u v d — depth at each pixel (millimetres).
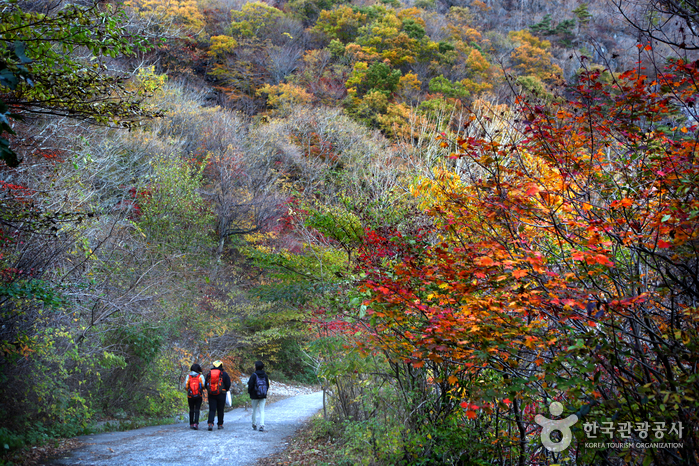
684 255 3207
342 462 6273
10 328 6609
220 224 19391
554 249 4199
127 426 9312
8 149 2217
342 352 6758
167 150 16953
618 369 3283
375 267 5598
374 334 5066
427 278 4129
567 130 3752
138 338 9961
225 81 33344
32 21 3832
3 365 6535
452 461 4910
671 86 3389
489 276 3645
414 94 31125
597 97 3594
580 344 3029
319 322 7156
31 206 5637
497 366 3924
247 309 14961
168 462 6188
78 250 8227
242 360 19750
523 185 3795
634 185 3500
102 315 8359
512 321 3586
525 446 4508
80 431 8102
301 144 26188
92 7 4188
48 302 5984
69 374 8453
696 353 2875
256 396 9320
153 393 11297
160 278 10641
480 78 31781
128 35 4516
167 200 14148
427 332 3777
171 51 27953
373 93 30750
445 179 5727
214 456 6684
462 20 45344
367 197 7152
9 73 2447
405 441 5148
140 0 26344
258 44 35875
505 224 3941
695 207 3092
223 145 22141
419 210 6258
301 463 6488
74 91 4359
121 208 12391
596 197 3893
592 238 3209
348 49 37219
